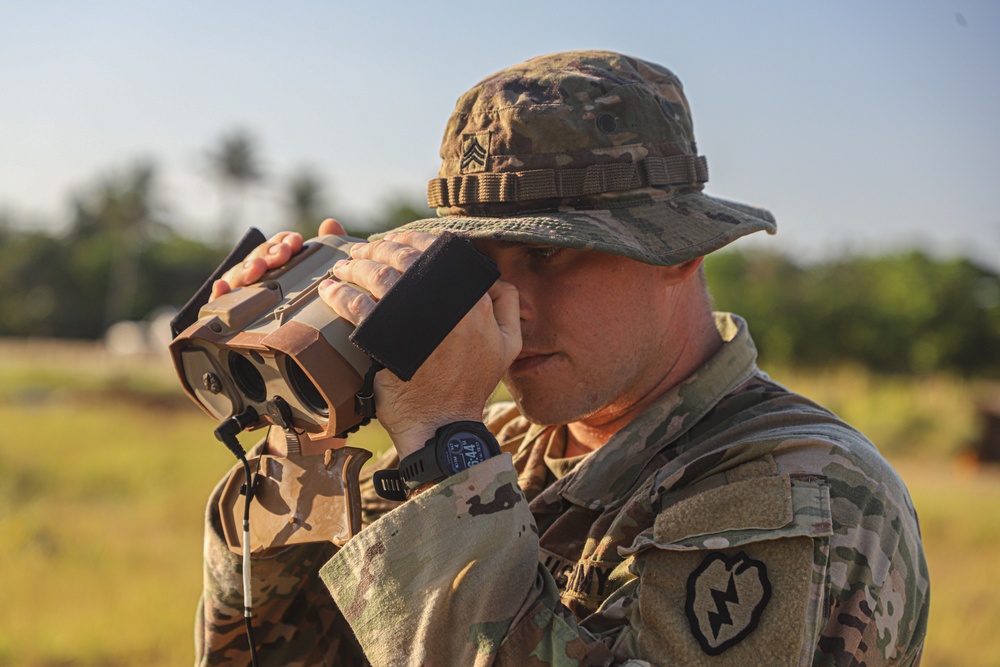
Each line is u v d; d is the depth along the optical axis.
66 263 61.53
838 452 1.42
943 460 14.29
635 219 1.51
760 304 28.14
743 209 1.72
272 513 1.51
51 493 9.63
